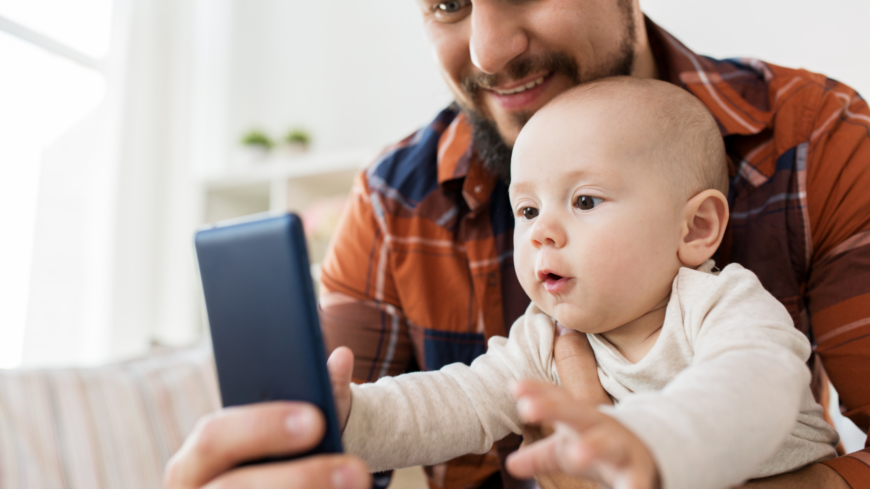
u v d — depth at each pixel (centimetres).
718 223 59
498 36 74
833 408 114
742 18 186
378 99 267
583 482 57
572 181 56
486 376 60
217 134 309
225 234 45
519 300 93
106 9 267
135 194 273
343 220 114
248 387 43
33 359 240
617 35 80
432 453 54
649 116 58
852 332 68
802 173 77
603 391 58
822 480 54
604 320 56
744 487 51
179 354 171
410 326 103
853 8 169
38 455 130
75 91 258
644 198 55
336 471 36
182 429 153
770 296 52
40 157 244
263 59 299
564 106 61
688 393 35
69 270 254
